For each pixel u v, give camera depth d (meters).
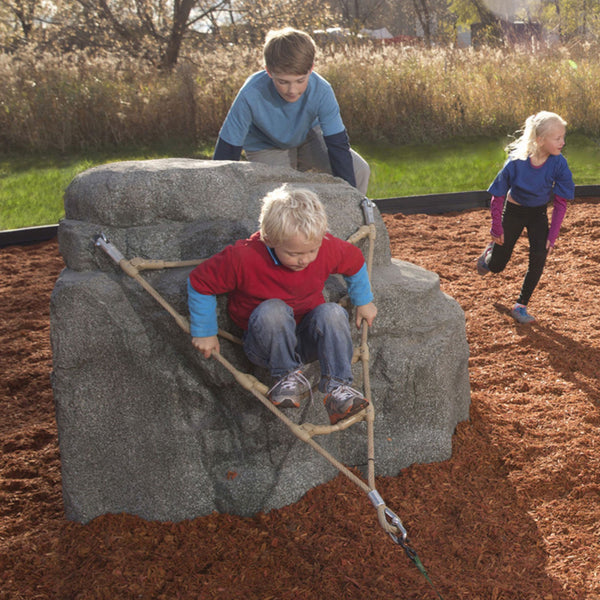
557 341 5.24
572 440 3.88
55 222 8.91
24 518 3.43
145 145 14.14
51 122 13.62
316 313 2.93
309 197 2.69
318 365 3.32
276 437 3.31
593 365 4.84
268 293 2.87
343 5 36.03
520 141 5.29
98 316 3.16
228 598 2.84
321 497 3.38
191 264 3.19
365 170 4.92
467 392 4.09
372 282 3.53
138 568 3.02
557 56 15.64
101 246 3.12
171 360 3.23
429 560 3.03
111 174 3.29
